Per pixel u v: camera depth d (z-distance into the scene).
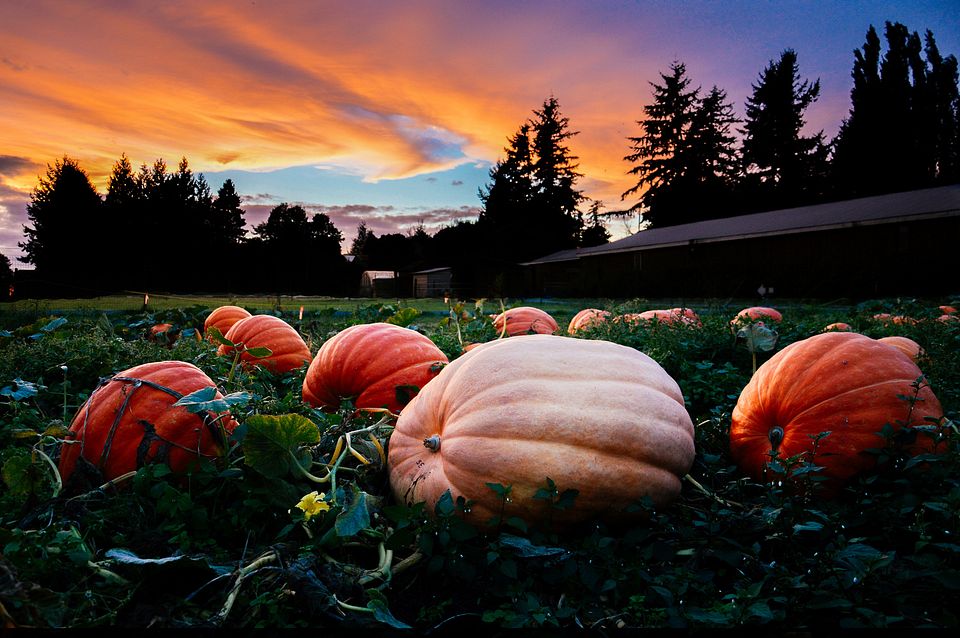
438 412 2.75
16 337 6.59
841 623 1.84
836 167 56.12
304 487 2.63
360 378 3.90
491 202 69.88
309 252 62.53
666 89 60.56
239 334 5.64
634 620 1.95
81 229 57.56
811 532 2.47
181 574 2.07
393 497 2.83
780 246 27.39
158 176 66.38
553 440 2.42
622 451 2.45
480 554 2.22
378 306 11.55
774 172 60.81
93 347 4.83
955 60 54.00
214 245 66.25
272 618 1.85
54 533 2.12
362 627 1.88
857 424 2.88
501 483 2.40
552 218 68.81
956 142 53.69
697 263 29.98
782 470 2.74
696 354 5.41
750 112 62.28
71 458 2.74
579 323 7.96
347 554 2.35
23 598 1.61
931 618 1.91
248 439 2.50
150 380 2.88
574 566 2.13
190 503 2.33
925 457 2.62
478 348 2.93
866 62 55.38
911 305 9.36
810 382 3.01
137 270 53.44
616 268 36.41
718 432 3.66
